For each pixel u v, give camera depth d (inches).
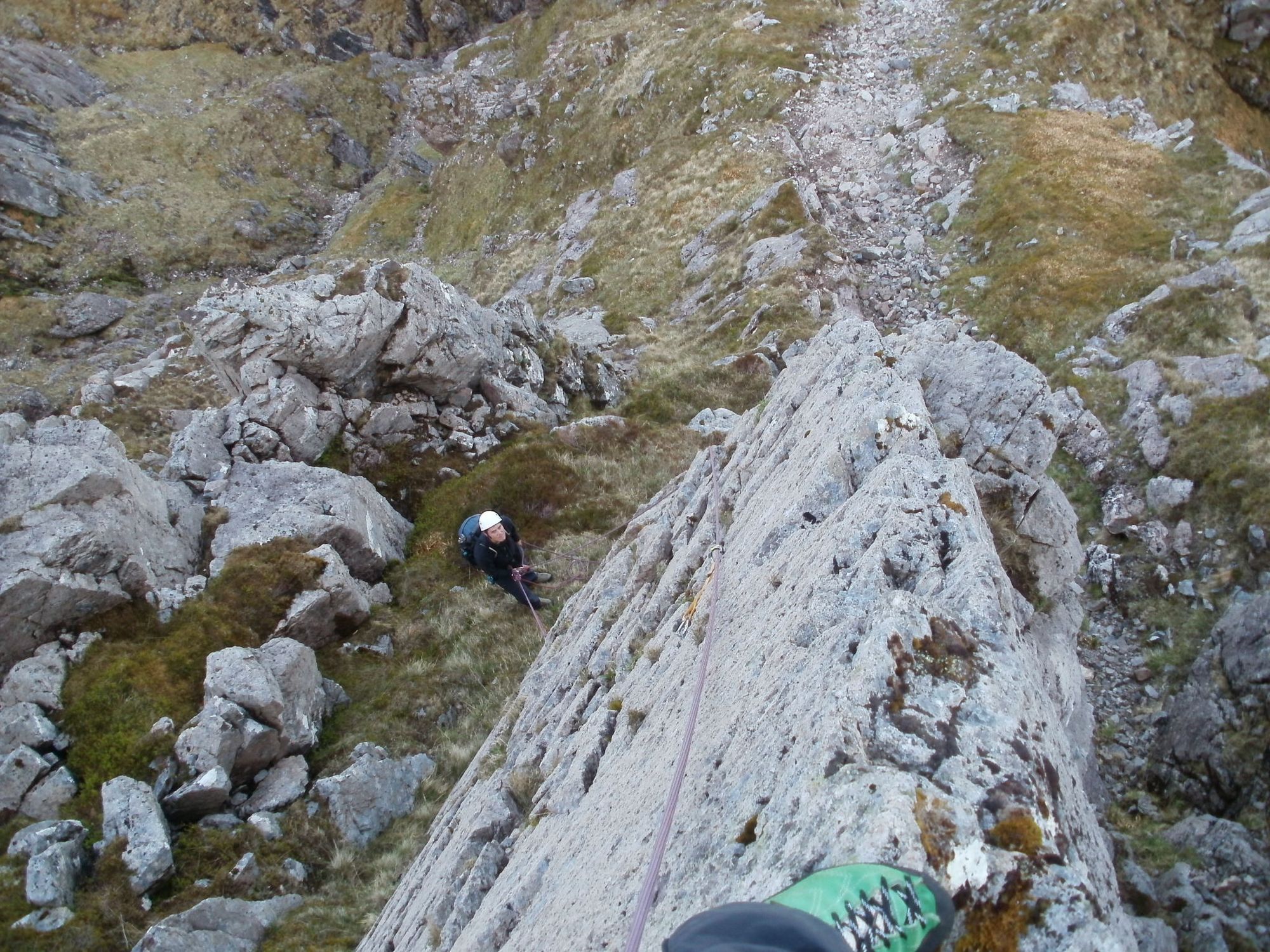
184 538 557.0
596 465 730.8
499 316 852.0
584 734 296.0
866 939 96.3
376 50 2647.6
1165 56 1289.4
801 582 199.6
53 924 354.9
